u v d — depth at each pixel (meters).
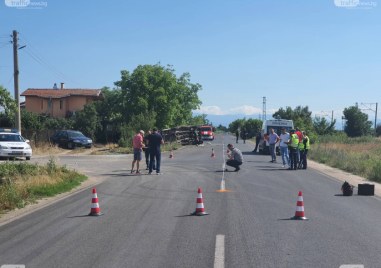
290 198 14.20
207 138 69.00
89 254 7.86
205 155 35.84
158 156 21.97
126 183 18.38
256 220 10.68
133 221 10.67
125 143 41.06
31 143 38.19
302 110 77.12
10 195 13.16
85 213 11.79
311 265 7.14
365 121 95.56
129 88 62.62
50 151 37.25
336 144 47.34
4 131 32.09
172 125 65.88
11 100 37.12
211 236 9.09
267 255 7.70
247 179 19.44
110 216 11.34
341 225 10.14
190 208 12.38
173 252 7.93
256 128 100.50
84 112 54.50
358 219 10.86
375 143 52.00
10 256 7.83
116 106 62.12
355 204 13.18
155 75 63.66
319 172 23.34
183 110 69.94
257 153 39.31
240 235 9.16
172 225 10.17
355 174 23.06
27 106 69.12
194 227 9.94
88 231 9.66
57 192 15.63
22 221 10.88
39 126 48.50
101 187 17.20
